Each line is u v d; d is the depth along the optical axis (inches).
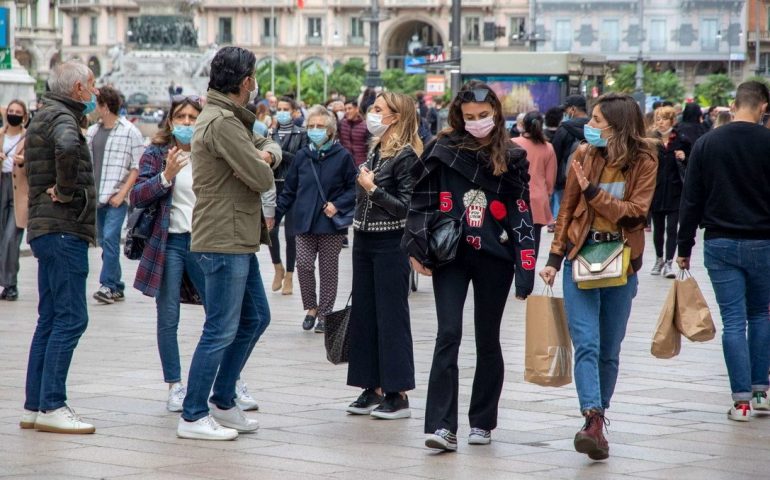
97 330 727.1
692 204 502.0
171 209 509.7
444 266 448.1
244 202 453.7
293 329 740.7
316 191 714.8
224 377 471.5
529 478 408.5
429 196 445.7
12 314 793.6
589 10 5452.8
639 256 451.5
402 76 4921.3
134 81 2807.6
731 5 5378.9
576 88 1879.9
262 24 6048.2
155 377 581.3
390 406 499.5
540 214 942.4
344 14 6008.9
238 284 454.9
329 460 428.8
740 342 502.0
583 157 450.6
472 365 620.7
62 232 465.4
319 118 701.3
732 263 503.2
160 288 508.7
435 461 429.7
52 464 419.8
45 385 466.0
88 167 472.4
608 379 461.4
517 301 887.1
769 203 502.9
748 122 502.3
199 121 450.0
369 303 507.5
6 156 853.8
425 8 5890.8
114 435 464.4
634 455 442.6
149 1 2832.2
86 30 6156.5
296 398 538.3
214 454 436.1
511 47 5753.0
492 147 439.5
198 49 2893.7
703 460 436.5
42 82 5275.6
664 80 4539.9
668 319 493.0
